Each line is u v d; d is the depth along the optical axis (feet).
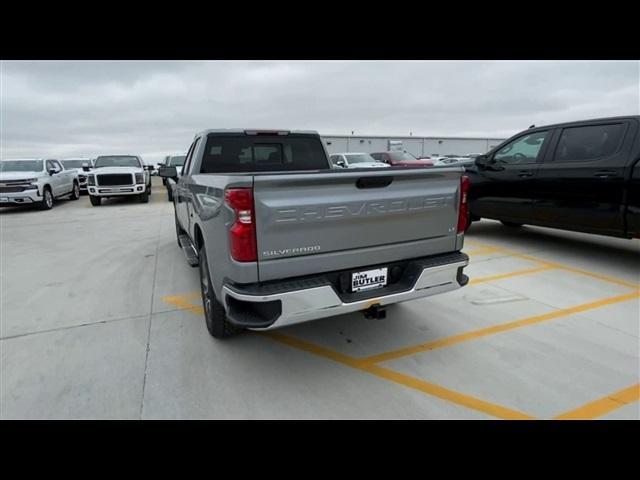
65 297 14.14
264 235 7.21
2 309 13.00
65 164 68.13
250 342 10.44
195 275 16.75
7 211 41.68
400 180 8.41
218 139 13.92
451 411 7.61
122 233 27.20
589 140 16.10
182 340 10.60
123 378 8.77
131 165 50.65
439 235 9.34
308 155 15.57
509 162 19.63
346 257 8.12
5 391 8.29
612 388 8.27
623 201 14.62
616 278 15.34
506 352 9.79
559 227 17.43
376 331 11.01
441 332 10.92
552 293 13.83
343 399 7.99
